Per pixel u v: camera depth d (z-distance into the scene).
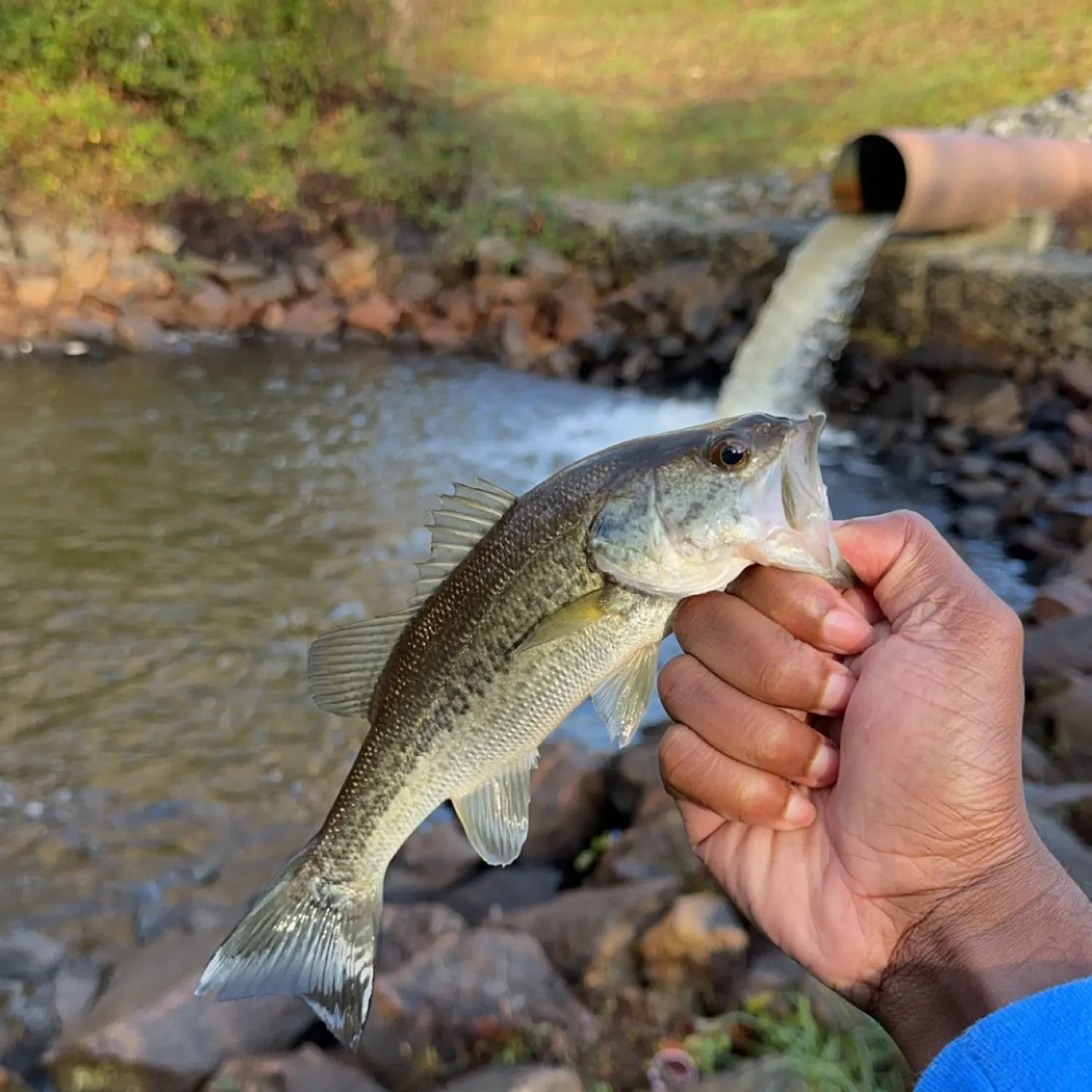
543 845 0.83
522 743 0.42
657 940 0.63
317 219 2.67
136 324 2.29
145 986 0.67
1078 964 0.29
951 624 0.33
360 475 1.68
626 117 3.17
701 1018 0.60
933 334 1.86
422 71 3.33
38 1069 0.65
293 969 0.43
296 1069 0.57
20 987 0.72
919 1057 0.31
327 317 2.43
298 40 2.86
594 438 1.86
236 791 0.96
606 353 2.17
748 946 0.63
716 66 3.51
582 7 4.04
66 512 1.51
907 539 0.35
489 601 0.42
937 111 2.82
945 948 0.32
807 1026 0.56
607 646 0.40
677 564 0.37
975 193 1.84
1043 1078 0.21
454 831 0.83
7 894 0.83
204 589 1.31
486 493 0.43
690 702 0.35
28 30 2.55
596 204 2.65
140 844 0.89
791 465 0.36
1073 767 0.84
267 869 0.85
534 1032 0.60
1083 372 1.70
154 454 1.74
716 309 2.14
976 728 0.32
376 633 0.45
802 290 1.94
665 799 0.81
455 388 2.12
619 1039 0.60
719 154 2.91
